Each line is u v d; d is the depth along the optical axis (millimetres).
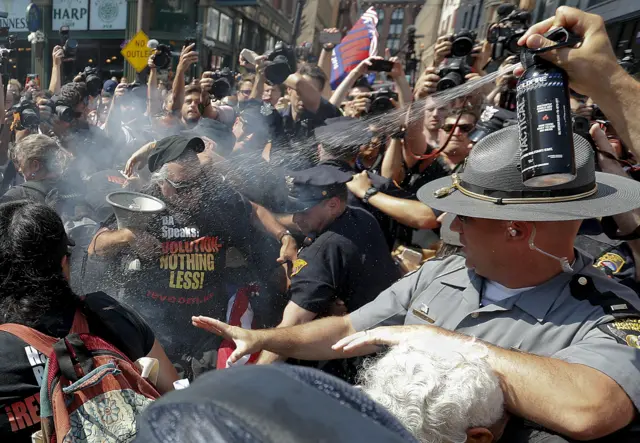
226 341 2227
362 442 320
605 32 944
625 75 926
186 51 4367
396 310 1469
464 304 1273
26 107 4289
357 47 4484
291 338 1503
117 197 2186
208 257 2281
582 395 950
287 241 2488
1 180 4070
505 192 1110
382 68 3348
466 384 917
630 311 1077
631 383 966
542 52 969
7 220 1257
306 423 319
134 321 1461
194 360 2236
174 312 2234
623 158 2373
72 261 2213
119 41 14992
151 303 2217
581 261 1212
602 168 1707
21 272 1232
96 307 1378
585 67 938
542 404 961
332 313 2145
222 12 13898
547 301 1154
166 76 7430
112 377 1201
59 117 3918
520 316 1173
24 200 1344
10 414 1165
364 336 1189
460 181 1250
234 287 2389
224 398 335
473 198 1172
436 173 2834
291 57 3691
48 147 2775
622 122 935
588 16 952
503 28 2506
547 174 976
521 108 1016
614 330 1042
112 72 15102
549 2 3248
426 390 898
